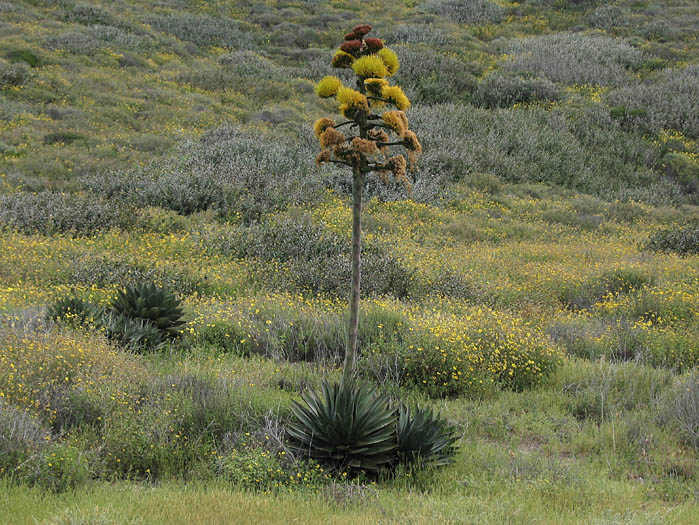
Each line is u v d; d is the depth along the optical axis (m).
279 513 4.51
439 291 11.97
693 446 6.44
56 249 13.02
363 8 48.78
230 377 7.12
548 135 27.55
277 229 14.98
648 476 5.84
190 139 22.94
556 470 5.68
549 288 13.20
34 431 5.34
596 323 10.84
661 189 25.27
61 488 4.87
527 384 8.30
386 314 9.73
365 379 7.95
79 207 15.87
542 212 21.44
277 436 5.84
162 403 6.16
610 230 20.61
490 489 5.34
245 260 13.66
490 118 28.91
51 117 24.22
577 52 38.66
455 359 8.04
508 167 25.16
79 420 5.90
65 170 19.61
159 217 16.11
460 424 6.82
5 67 26.58
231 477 5.30
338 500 5.00
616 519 4.66
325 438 5.68
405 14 47.44
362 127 5.12
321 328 9.38
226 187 18.39
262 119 27.56
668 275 14.16
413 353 8.12
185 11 44.28
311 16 45.78
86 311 8.68
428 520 4.49
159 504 4.53
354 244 5.55
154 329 8.66
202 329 9.09
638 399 7.70
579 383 8.14
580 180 25.33
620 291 13.03
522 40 41.66
